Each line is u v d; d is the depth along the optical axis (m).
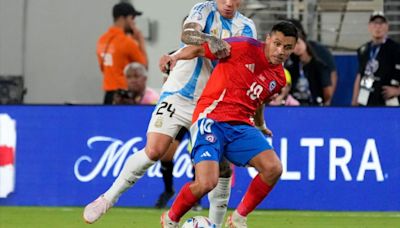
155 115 24.39
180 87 24.45
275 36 22.42
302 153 35.16
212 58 22.69
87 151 35.72
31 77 47.31
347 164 35.16
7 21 47.22
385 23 39.19
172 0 45.91
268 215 33.38
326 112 35.16
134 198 35.56
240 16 24.70
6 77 44.03
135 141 35.53
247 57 22.62
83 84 47.28
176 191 35.34
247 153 22.86
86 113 35.78
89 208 23.91
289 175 35.22
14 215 32.75
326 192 35.16
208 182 21.97
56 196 35.84
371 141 35.16
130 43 41.44
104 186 35.59
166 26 46.00
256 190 23.25
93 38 47.16
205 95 22.92
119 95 39.34
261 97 23.11
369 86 39.50
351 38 45.12
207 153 22.25
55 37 47.16
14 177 35.97
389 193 35.09
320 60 39.38
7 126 35.94
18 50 47.25
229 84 22.69
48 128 35.91
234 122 22.84
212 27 24.19
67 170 35.81
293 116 35.19
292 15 44.59
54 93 47.25
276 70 23.03
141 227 29.55
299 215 33.50
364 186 35.09
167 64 22.34
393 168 35.06
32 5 47.19
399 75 39.34
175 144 33.75
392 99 39.38
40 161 35.91
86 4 47.06
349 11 45.09
